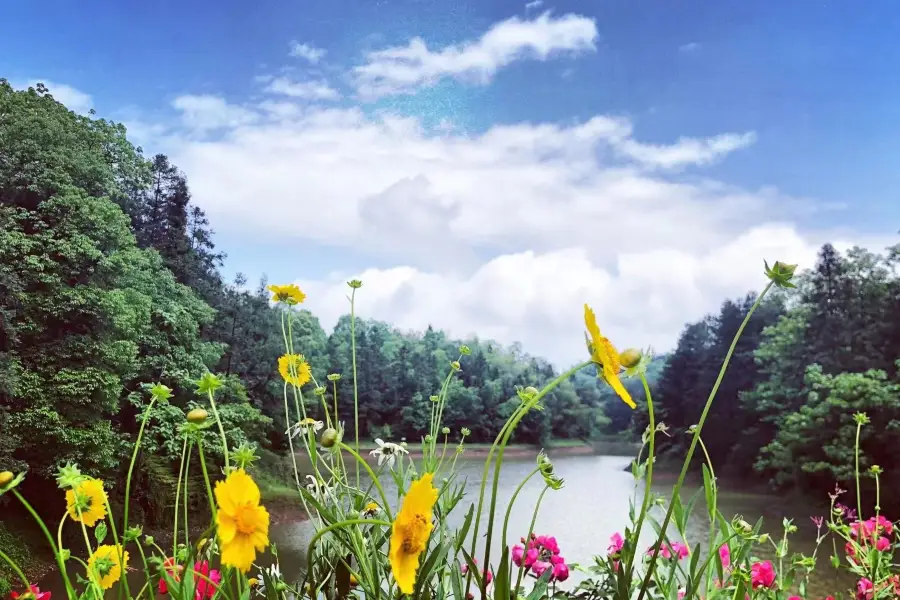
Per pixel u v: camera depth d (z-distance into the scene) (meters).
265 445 16.42
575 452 31.91
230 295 21.05
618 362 0.70
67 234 12.90
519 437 19.64
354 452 0.73
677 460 18.45
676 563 0.87
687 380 28.08
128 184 19.42
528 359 45.53
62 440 10.69
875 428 15.40
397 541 0.62
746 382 26.52
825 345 22.84
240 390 15.87
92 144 16.70
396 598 0.77
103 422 11.53
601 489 16.28
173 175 21.77
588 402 36.78
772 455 21.30
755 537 0.96
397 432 16.64
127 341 12.61
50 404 11.00
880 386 16.27
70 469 0.73
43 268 12.42
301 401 1.03
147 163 19.50
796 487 18.16
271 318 20.92
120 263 13.41
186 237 21.55
